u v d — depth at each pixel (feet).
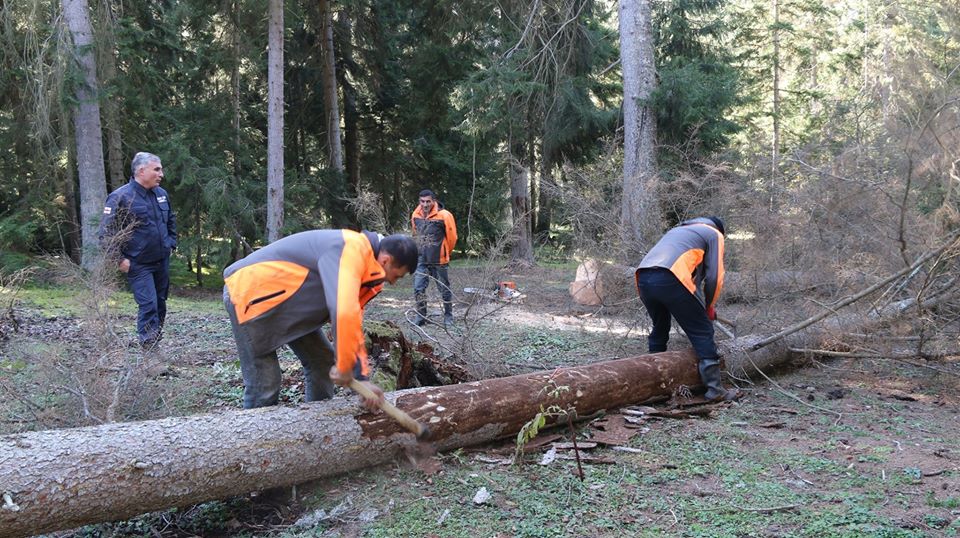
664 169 32.04
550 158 53.72
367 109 70.23
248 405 12.16
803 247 21.15
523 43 51.06
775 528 10.28
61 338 21.35
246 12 46.44
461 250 67.10
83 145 40.42
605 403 15.25
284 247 11.41
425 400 12.60
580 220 24.36
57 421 13.83
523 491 11.53
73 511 9.48
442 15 57.16
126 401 14.55
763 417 15.94
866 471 12.56
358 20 61.05
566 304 32.24
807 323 18.51
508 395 13.51
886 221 19.43
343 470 11.78
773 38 68.03
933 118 17.67
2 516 8.96
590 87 54.80
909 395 17.85
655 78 40.16
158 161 19.81
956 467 12.70
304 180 52.60
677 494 11.49
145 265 19.53
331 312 10.41
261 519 11.12
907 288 20.13
